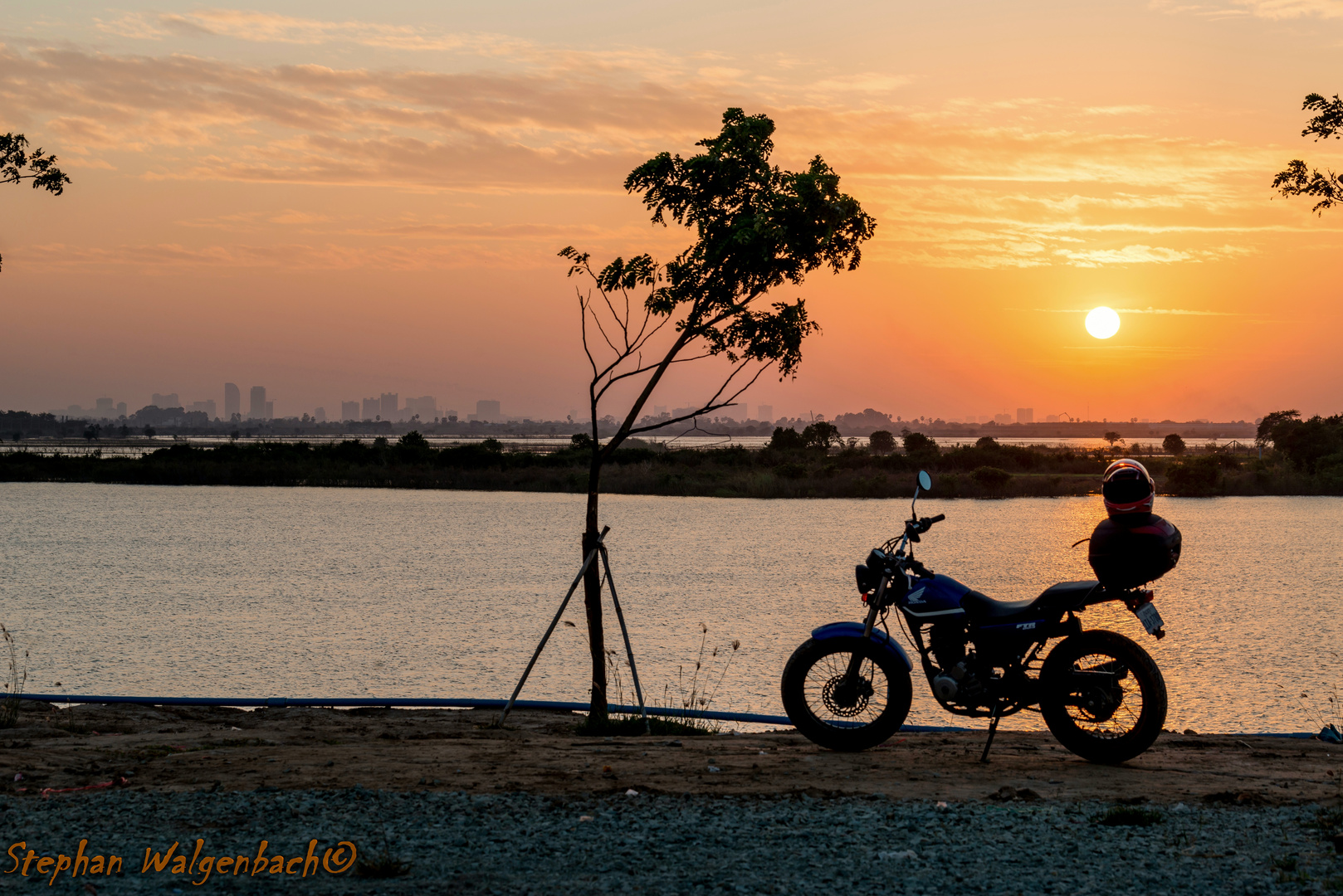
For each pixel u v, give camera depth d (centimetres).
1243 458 14375
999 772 810
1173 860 571
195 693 1817
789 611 2920
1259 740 1085
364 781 768
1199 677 1978
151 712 1305
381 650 2269
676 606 3031
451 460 12031
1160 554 789
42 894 513
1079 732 832
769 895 515
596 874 548
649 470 10950
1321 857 575
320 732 1116
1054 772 811
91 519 6638
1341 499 9300
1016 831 628
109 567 4022
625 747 946
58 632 2508
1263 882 533
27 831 618
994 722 845
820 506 8306
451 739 1041
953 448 13388
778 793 729
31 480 11600
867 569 888
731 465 11412
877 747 952
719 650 2252
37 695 1395
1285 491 10044
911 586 866
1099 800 716
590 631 1187
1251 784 774
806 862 568
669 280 1160
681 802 700
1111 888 527
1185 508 8188
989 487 9681
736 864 564
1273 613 2872
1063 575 3778
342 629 2562
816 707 1162
